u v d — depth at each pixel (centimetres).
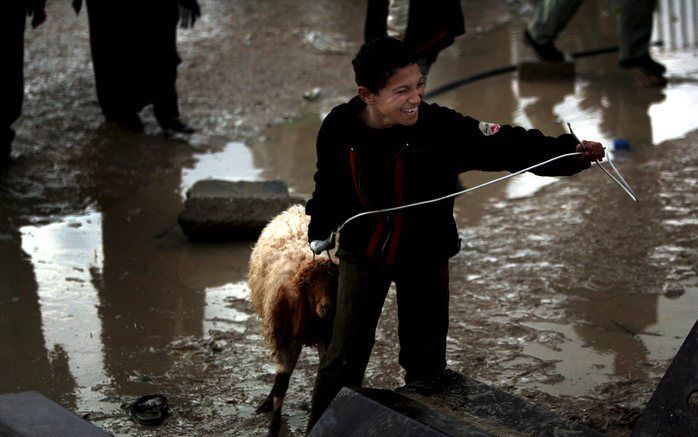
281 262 515
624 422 548
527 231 837
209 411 574
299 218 552
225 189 845
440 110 461
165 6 1042
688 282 729
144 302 719
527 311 694
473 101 1223
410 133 455
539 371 612
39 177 966
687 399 430
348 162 462
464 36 1530
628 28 1245
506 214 879
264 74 1325
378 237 473
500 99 1230
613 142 1055
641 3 1232
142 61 1064
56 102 1184
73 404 582
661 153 1020
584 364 622
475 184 962
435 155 462
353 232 477
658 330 663
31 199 912
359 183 464
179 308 710
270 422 546
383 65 434
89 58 1359
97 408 578
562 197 913
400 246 473
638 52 1253
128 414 570
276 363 526
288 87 1278
